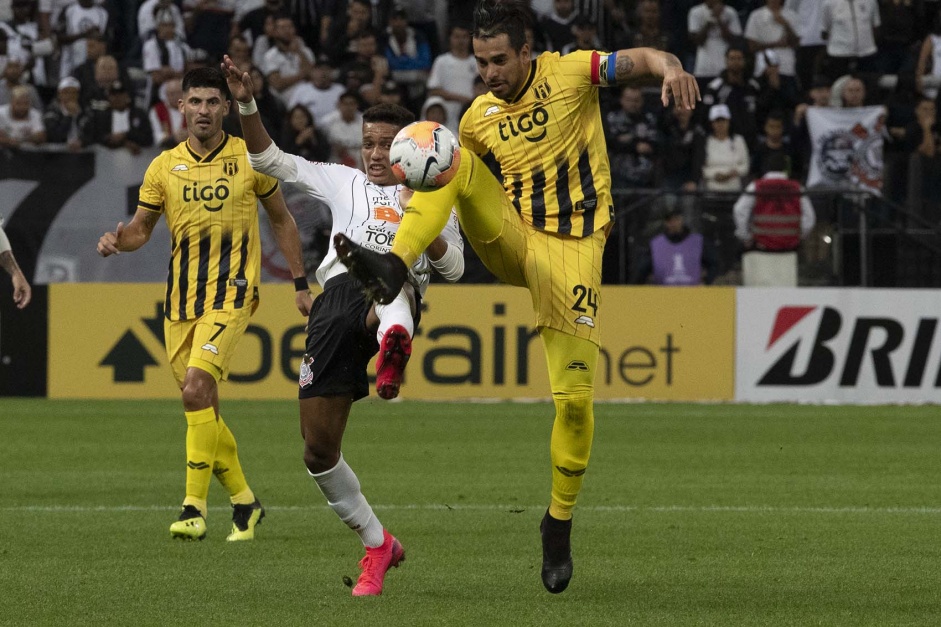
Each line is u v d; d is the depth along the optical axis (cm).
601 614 1612
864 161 5666
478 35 1647
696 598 1727
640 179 5400
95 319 4819
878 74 6009
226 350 2262
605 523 2416
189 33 5784
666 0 6112
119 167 4866
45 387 4822
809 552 2109
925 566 1984
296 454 3466
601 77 1653
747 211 5012
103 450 3534
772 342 4912
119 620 1567
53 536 2248
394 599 1708
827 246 5050
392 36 5900
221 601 1691
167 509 2569
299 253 2328
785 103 5725
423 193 1515
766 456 3494
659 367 4897
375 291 1466
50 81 5697
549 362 1670
